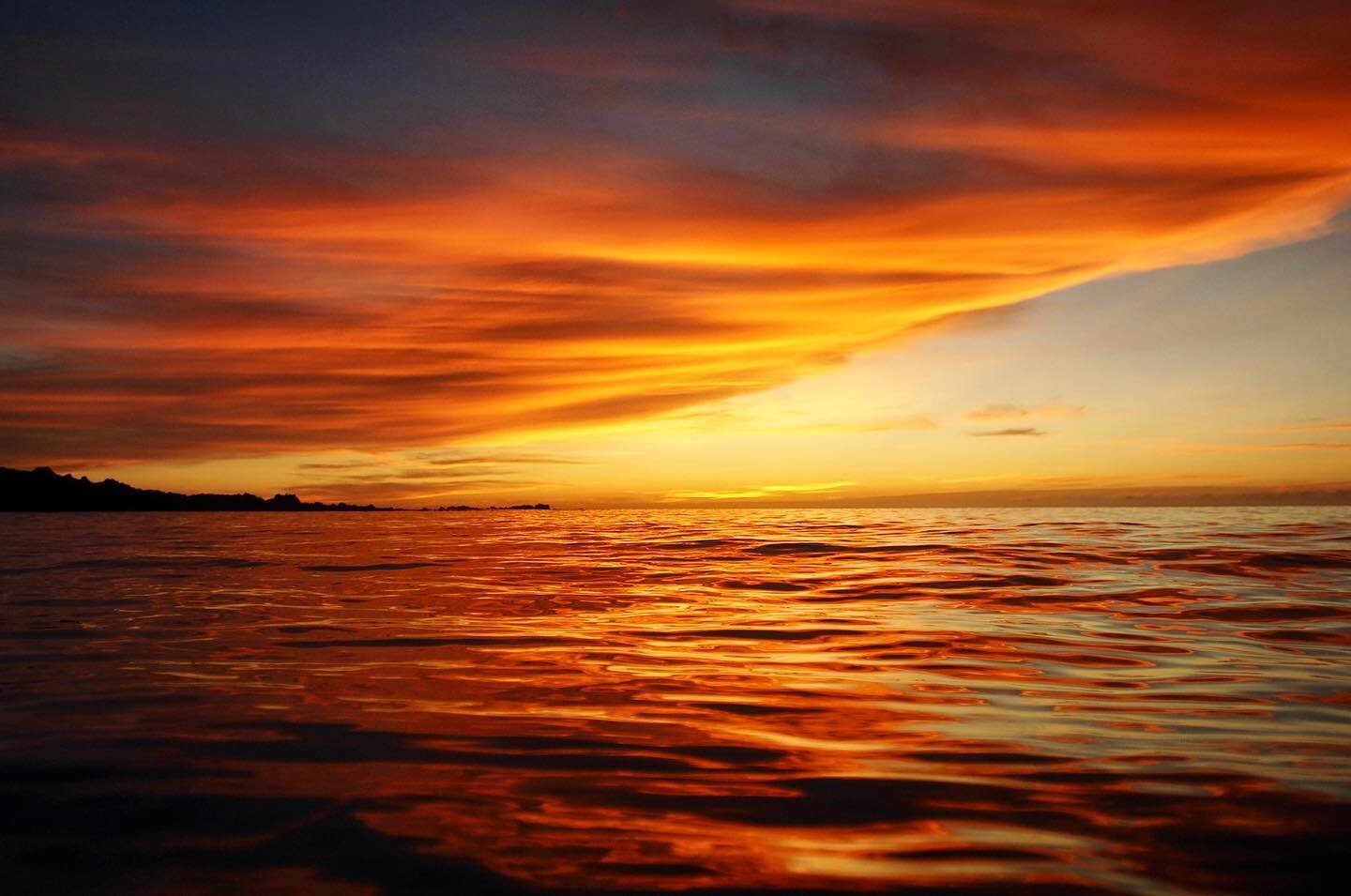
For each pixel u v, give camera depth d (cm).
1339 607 947
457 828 348
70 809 371
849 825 352
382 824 353
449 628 901
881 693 588
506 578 1457
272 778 413
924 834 342
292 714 536
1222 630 822
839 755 448
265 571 1622
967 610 986
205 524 4938
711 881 300
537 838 339
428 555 2056
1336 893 287
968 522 3528
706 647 775
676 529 3491
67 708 550
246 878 302
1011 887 295
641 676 650
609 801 380
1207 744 461
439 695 589
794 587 1258
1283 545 1780
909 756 446
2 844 333
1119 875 302
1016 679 627
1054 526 2820
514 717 530
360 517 7650
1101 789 391
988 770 421
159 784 402
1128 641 771
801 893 291
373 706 556
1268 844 327
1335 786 391
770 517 5372
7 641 820
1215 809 364
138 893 291
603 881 300
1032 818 357
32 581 1427
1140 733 483
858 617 947
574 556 1959
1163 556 1577
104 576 1522
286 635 852
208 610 1051
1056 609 977
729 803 378
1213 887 293
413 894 290
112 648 777
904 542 2170
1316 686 593
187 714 535
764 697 580
